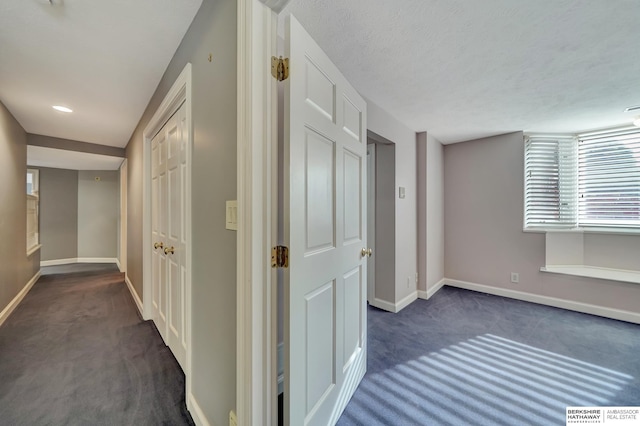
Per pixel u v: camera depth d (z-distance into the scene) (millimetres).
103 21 1478
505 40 1587
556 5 1318
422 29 1502
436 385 1743
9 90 2295
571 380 1792
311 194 1190
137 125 3141
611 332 2490
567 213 3346
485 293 3629
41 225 5523
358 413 1505
